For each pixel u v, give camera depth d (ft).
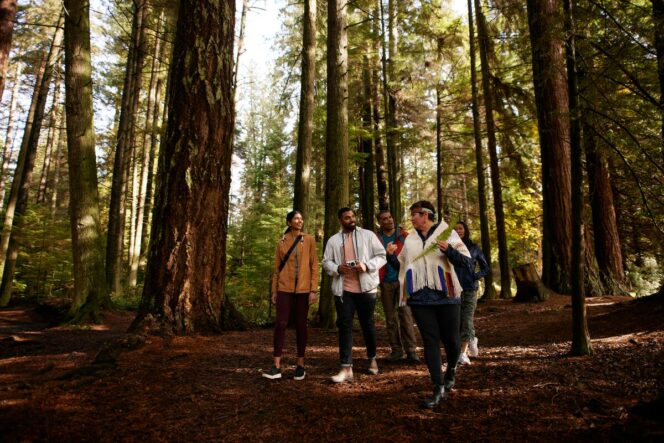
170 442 8.46
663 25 13.39
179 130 21.72
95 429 8.95
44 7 53.83
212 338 20.02
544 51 17.26
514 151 46.06
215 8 22.53
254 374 14.03
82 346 19.07
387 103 53.11
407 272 11.25
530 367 13.56
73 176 29.81
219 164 22.52
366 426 9.31
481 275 15.94
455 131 55.42
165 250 20.95
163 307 20.29
